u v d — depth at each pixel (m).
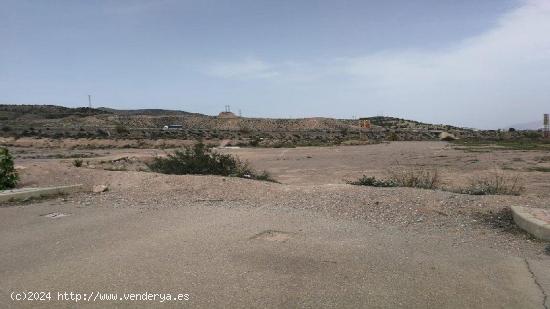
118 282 5.27
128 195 11.82
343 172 24.53
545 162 28.83
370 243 7.01
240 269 5.73
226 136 95.69
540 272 5.79
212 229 7.84
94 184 13.23
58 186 12.73
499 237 7.54
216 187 12.19
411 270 5.77
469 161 30.52
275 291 5.04
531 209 8.58
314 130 135.38
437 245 7.00
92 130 105.94
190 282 5.28
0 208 10.14
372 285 5.24
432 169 25.03
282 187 12.20
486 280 5.48
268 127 144.75
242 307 4.63
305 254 6.37
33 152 53.06
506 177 20.12
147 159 33.03
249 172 17.58
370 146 58.19
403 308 4.66
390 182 14.01
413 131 125.12
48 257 6.25
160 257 6.20
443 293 5.05
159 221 8.58
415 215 9.02
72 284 5.22
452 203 9.62
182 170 16.08
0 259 6.19
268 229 7.85
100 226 8.20
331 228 8.00
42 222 8.61
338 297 4.90
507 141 66.81
